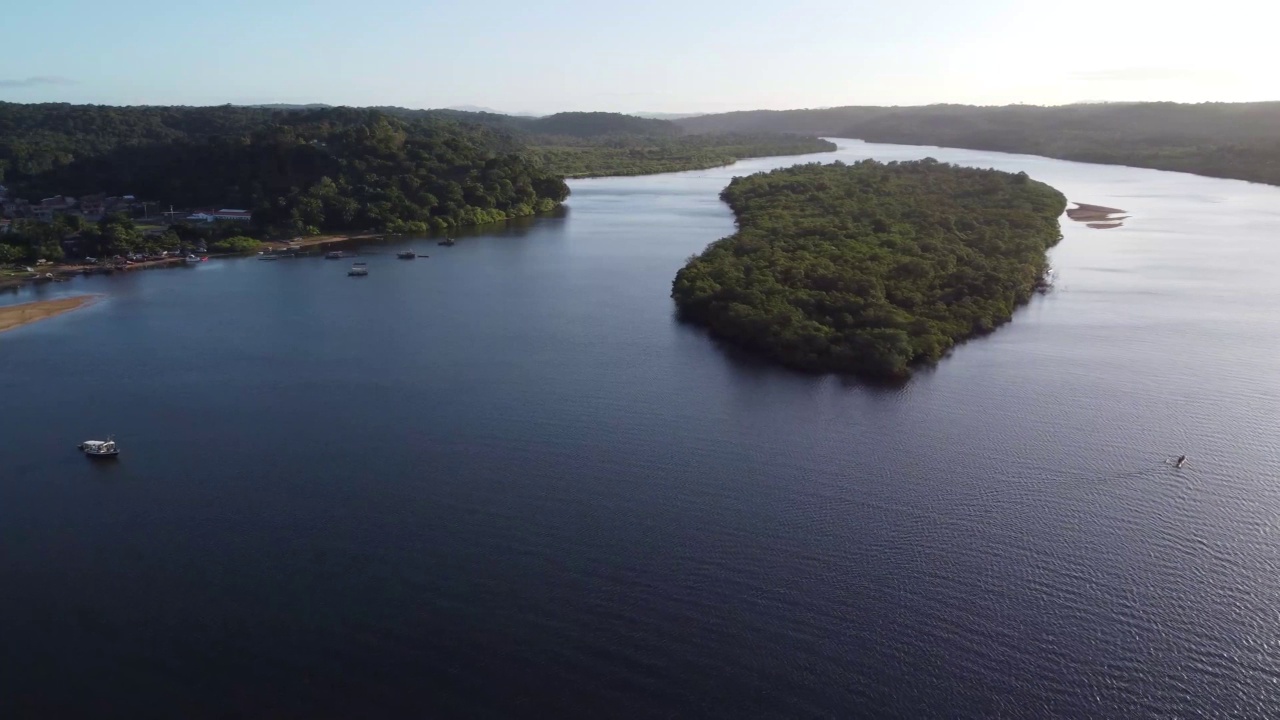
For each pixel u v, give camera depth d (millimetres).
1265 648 63188
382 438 93938
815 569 71250
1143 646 63312
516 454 90188
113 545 73938
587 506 80062
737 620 65438
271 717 56188
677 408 101875
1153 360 117625
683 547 73875
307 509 79500
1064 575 70750
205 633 63531
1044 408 101438
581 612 66000
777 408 101812
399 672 60031
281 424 97625
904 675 60438
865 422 97750
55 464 88000
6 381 111250
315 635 63344
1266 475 85812
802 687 59281
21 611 65812
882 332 115750
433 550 73250
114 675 59656
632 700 57969
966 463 88188
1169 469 86938
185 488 83188
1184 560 72688
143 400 104875
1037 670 61000
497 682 59281
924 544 74625
